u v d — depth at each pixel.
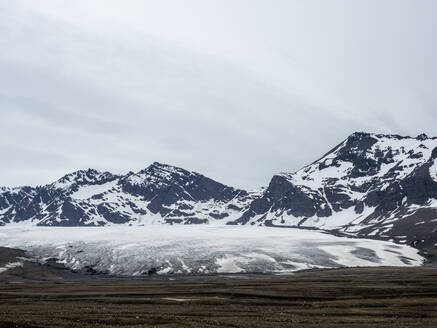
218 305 95.56
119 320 68.81
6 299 108.75
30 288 135.50
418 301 99.44
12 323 60.84
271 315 79.88
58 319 69.00
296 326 67.19
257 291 117.44
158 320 69.62
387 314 81.94
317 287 127.19
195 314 80.25
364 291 117.06
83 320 68.56
